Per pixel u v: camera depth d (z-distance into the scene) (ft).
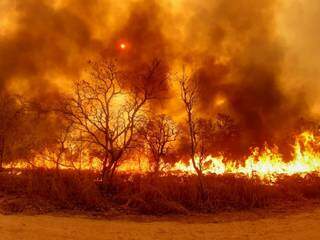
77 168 43.62
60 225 28.86
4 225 27.43
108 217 32.94
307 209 35.55
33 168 43.11
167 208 34.58
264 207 36.37
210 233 27.55
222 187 37.88
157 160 42.16
